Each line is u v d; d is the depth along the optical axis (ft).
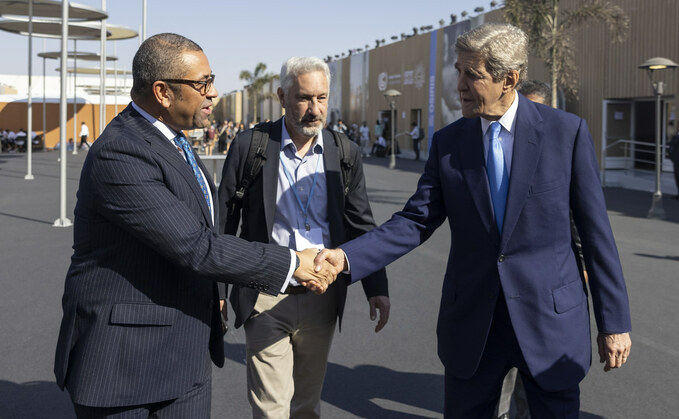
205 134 116.37
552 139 8.04
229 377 14.25
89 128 145.38
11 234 32.12
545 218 7.97
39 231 33.06
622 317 7.86
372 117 123.44
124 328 7.00
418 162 93.71
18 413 12.37
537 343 7.94
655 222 37.27
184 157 7.77
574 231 8.89
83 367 6.96
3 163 86.12
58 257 26.50
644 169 63.52
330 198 9.97
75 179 63.57
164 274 7.20
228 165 10.00
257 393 9.81
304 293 9.77
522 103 8.20
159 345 7.13
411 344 16.24
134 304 7.04
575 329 8.10
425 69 100.48
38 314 18.42
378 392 13.43
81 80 150.30
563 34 54.60
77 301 7.14
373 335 16.89
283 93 9.69
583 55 65.16
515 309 7.95
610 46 61.87
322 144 9.99
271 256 7.59
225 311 10.53
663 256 27.22
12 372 14.26
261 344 9.75
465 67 7.93
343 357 15.37
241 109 238.27
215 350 8.07
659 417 12.36
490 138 8.23
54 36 87.86
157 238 6.94
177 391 7.27
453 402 8.51
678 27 54.90
